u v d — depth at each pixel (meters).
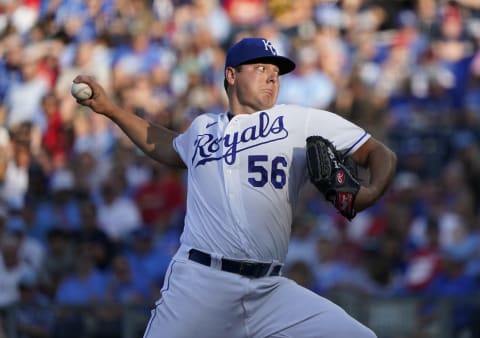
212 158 16.55
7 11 51.00
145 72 45.81
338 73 44.72
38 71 46.53
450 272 34.34
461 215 36.03
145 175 39.16
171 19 49.22
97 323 31.94
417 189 37.59
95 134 42.03
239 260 16.06
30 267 34.28
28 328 31.95
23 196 39.50
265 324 16.25
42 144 41.88
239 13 49.56
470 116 42.12
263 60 16.86
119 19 49.69
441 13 47.84
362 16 48.38
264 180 16.16
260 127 16.45
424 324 31.70
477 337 31.53
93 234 35.69
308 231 34.88
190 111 43.09
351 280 33.78
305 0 49.19
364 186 15.67
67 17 50.09
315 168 15.30
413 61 45.22
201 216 16.45
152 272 34.62
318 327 15.97
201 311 16.17
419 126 41.97
